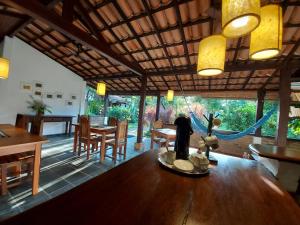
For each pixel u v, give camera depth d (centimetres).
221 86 489
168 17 260
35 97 515
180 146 129
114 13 279
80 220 54
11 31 426
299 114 371
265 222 61
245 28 91
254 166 133
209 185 91
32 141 184
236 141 480
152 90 633
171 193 79
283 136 301
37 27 395
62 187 229
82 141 362
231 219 62
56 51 500
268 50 98
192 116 470
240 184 95
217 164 132
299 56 287
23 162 205
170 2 235
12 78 462
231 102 707
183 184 90
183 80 498
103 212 60
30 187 220
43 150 392
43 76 533
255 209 70
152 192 78
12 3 179
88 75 631
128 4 254
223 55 112
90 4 271
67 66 593
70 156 362
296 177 140
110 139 384
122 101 1000
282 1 198
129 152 441
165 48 338
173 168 108
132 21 284
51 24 220
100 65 510
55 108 574
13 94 467
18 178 219
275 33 92
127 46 363
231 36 93
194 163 115
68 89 611
